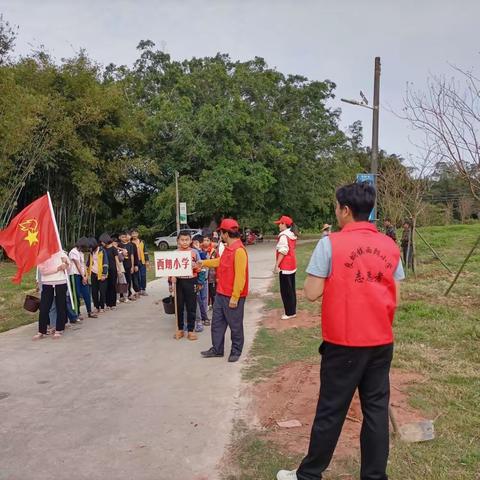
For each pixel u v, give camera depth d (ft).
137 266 39.99
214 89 113.29
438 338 23.52
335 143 130.31
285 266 29.32
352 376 10.25
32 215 26.68
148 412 16.06
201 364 21.22
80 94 88.69
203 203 103.96
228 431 14.52
